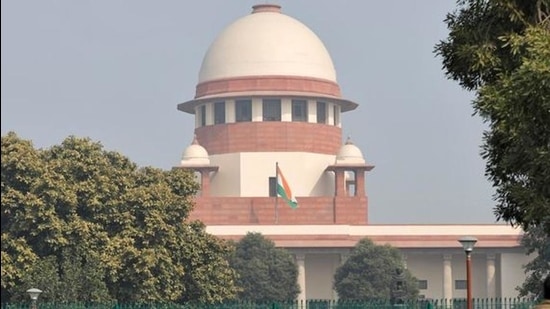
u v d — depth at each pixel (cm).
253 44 14375
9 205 6488
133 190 7169
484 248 13175
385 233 13325
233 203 13638
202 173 14038
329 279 13450
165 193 7275
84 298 6297
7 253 6366
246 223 13612
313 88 14338
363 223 13650
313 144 14262
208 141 14412
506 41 2692
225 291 7450
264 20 14638
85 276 6344
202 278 7300
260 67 14275
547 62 2509
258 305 6306
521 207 2723
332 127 14500
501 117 2616
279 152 14150
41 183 6594
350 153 13875
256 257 11962
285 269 11975
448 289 13238
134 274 6731
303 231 13225
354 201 13688
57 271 6431
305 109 14362
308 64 14412
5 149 6638
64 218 6731
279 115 14238
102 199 7006
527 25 2708
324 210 13675
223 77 14375
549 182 2658
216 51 14550
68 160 6938
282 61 14325
